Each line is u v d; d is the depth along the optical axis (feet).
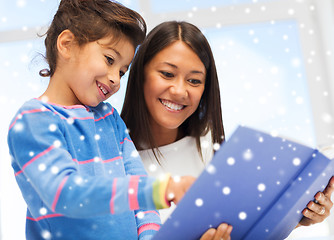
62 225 2.76
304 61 7.78
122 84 6.67
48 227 2.77
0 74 7.26
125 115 4.39
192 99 4.09
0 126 7.06
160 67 3.99
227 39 7.73
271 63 7.73
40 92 7.03
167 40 4.00
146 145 4.37
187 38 4.01
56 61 3.13
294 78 7.73
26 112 2.65
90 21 3.07
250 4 7.84
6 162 6.93
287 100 7.66
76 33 3.04
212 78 4.37
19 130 2.58
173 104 4.07
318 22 7.84
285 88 7.68
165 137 4.58
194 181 2.17
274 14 7.84
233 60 7.64
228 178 2.30
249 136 2.26
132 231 3.04
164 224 2.29
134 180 2.34
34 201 2.78
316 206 3.09
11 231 6.88
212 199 2.32
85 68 2.99
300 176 2.73
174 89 3.96
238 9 7.81
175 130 4.59
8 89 7.23
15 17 7.43
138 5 7.63
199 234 2.54
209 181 2.21
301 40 7.84
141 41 3.39
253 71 7.66
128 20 3.19
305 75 7.77
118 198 2.27
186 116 4.22
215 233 2.51
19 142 2.56
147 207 2.30
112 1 3.51
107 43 3.03
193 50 4.00
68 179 2.34
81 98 3.08
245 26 7.82
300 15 7.87
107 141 3.24
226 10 7.80
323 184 3.00
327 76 7.76
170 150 4.52
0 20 7.38
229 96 7.57
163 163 4.42
